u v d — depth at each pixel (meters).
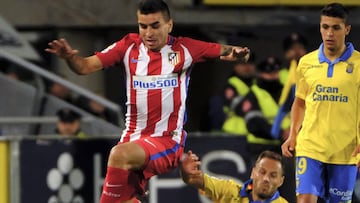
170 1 39.50
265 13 39.66
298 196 21.84
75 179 25.84
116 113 33.78
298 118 22.14
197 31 40.91
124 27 40.06
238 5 39.59
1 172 25.33
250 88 29.88
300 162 21.88
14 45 36.47
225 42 40.62
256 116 29.25
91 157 25.94
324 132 21.56
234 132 30.11
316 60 21.69
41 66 37.56
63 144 25.75
